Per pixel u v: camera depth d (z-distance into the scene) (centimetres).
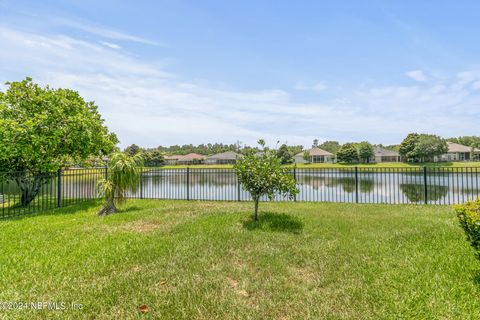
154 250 364
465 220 276
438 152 4281
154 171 1400
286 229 468
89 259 334
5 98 723
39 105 743
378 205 725
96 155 927
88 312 220
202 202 816
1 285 266
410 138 4709
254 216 550
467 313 207
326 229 462
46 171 743
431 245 361
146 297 240
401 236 407
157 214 614
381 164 4484
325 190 1309
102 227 501
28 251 363
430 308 214
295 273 291
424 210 634
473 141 5984
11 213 667
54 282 272
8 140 643
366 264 306
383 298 231
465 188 1284
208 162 6638
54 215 620
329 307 221
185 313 214
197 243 393
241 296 243
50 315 214
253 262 322
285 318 208
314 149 6512
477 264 291
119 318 210
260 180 511
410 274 275
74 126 754
